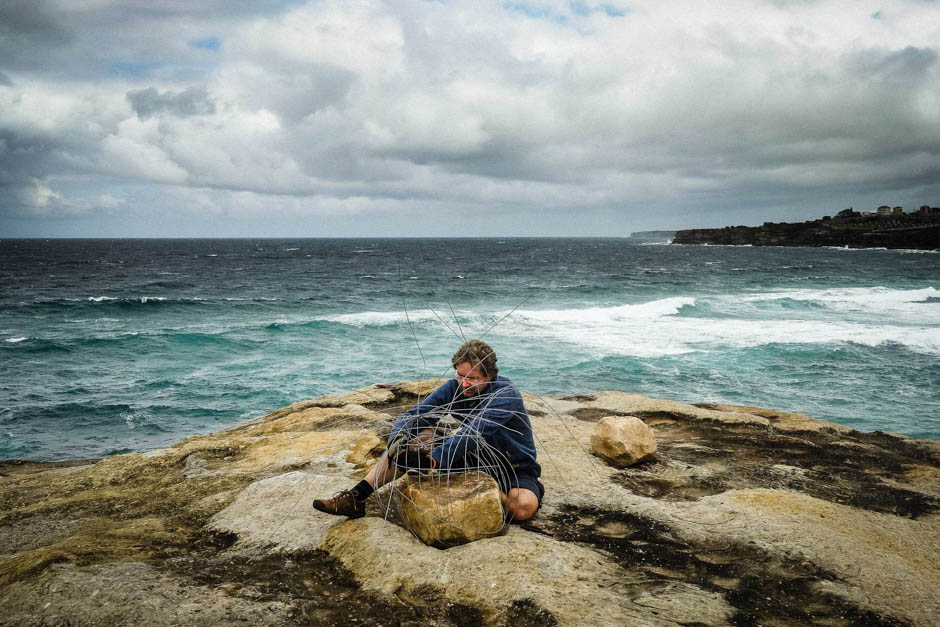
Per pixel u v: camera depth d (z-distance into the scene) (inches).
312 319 1064.2
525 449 128.4
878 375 568.4
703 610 92.2
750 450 195.2
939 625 90.1
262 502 139.4
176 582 101.6
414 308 1250.0
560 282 1892.2
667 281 1884.8
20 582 100.8
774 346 694.5
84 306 1222.3
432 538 112.2
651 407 246.8
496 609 92.9
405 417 126.0
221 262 3218.5
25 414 497.4
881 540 121.3
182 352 745.6
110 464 187.3
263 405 525.3
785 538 117.9
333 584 104.3
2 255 3843.5
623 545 117.7
